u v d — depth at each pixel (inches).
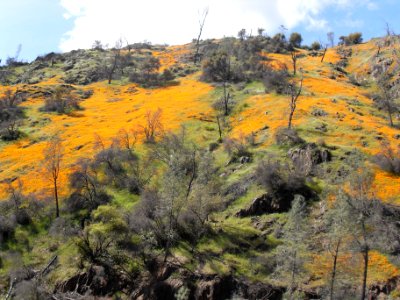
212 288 1494.8
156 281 1569.9
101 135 2861.7
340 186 1482.5
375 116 2797.7
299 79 3585.1
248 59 4298.7
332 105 2834.6
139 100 3759.8
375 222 1472.7
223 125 2866.6
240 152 2338.8
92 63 4980.3
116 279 1624.0
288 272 1509.6
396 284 1424.7
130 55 5201.8
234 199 2001.7
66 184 2258.9
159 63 4781.0
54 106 3572.8
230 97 3321.9
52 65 5098.4
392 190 1768.0
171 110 3253.0
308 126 2459.4
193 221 1771.7
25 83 4443.9
